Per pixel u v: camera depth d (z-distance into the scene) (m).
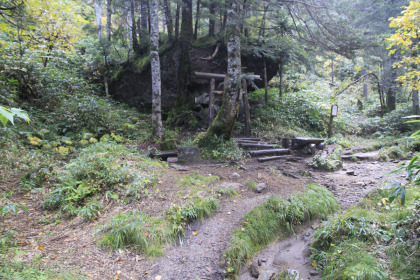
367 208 4.00
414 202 3.33
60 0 11.12
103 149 5.87
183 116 10.48
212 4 10.52
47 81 9.70
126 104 12.09
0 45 8.76
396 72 12.61
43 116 8.48
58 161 5.77
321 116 12.85
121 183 4.66
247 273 3.31
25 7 7.97
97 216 3.96
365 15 14.02
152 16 8.10
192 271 3.12
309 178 6.20
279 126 11.03
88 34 16.88
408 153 7.60
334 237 3.50
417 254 2.66
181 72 10.90
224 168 6.59
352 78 22.50
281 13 9.47
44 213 4.08
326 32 8.50
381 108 14.12
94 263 3.02
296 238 4.02
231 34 7.64
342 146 9.52
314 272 3.19
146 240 3.41
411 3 7.87
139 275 2.98
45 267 2.74
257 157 7.78
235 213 4.33
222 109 7.88
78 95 10.30
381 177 5.89
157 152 7.24
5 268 2.44
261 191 5.12
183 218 3.93
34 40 10.02
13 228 3.55
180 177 5.43
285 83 16.41
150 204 4.23
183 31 11.15
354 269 2.70
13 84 8.61
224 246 3.55
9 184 4.80
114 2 11.48
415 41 10.28
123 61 13.05
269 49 11.08
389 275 2.55
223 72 11.14
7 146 5.96
